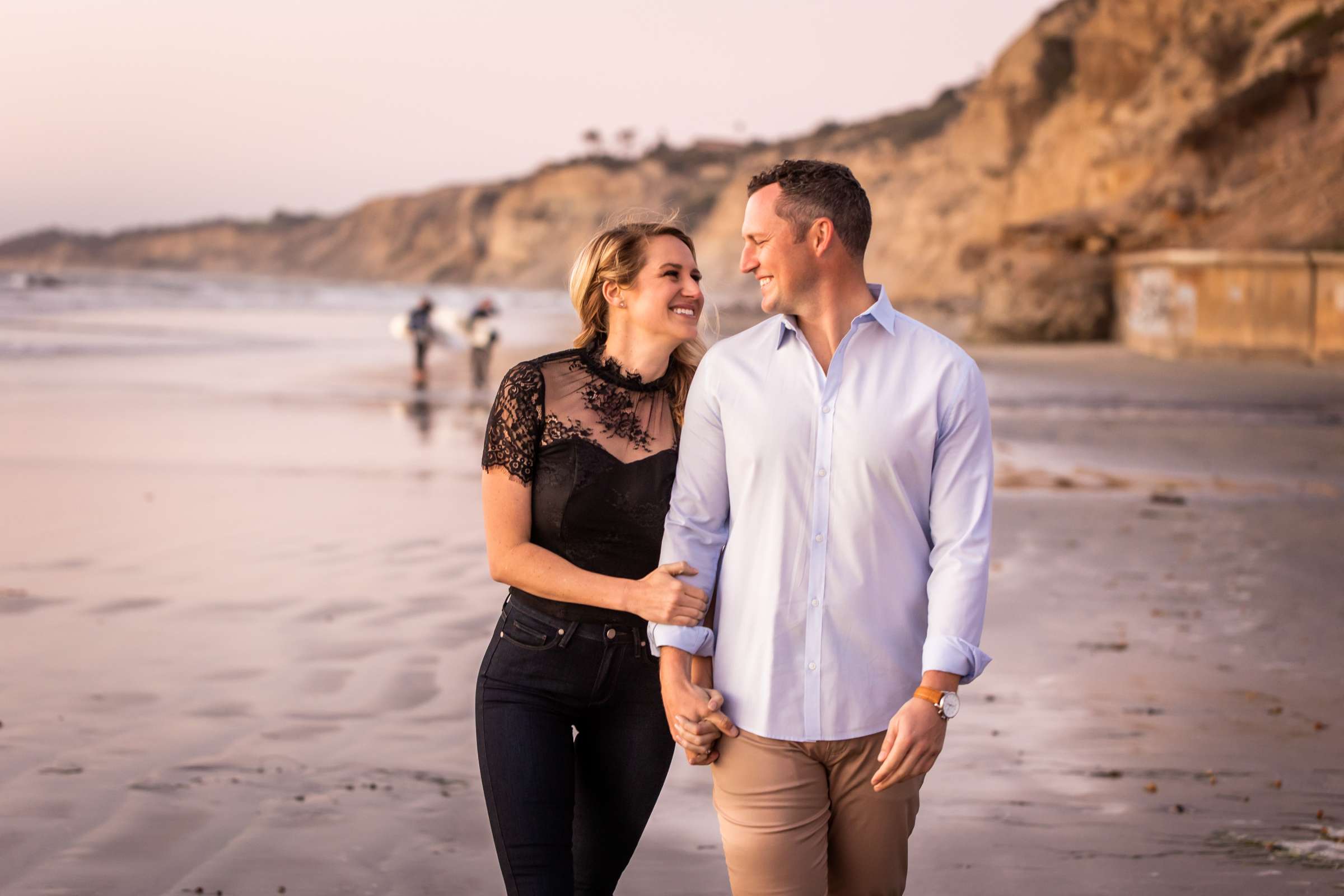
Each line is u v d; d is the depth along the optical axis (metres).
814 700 2.26
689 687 2.32
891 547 2.27
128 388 19.47
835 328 2.31
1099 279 33.97
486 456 2.60
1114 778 4.05
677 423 2.68
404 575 7.18
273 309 65.94
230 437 13.91
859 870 2.41
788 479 2.27
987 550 2.25
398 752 4.23
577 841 2.70
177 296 77.69
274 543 8.09
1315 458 12.79
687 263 2.62
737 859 2.36
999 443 13.88
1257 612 6.44
